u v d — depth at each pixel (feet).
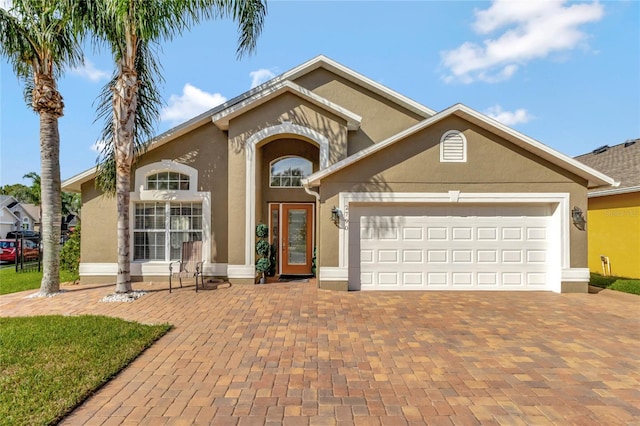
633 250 41.91
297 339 19.65
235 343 18.99
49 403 12.41
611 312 25.54
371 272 33.27
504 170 32.71
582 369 15.92
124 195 29.84
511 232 33.37
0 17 28.45
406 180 32.83
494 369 15.85
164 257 37.99
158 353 17.56
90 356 16.52
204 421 11.70
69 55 32.04
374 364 16.31
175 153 38.01
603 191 43.09
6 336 19.15
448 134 32.89
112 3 25.93
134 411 12.30
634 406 12.84
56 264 31.86
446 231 33.42
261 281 36.42
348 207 33.01
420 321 23.17
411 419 11.88
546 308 26.63
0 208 128.06
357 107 42.45
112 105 31.04
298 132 36.24
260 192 40.29
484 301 28.84
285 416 12.00
